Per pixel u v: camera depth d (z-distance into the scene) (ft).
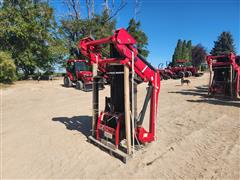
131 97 15.51
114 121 16.58
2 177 13.43
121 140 16.40
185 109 29.89
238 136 18.56
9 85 65.77
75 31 101.45
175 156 15.26
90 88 56.24
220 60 37.11
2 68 68.69
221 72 37.93
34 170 14.15
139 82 16.16
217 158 14.74
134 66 14.87
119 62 14.62
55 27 92.73
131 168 13.84
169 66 92.63
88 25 97.86
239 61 38.17
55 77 99.40
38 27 83.41
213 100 36.52
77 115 28.25
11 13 78.43
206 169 13.41
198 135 19.15
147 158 15.03
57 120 26.03
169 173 13.11
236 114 26.27
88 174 13.37
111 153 15.74
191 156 15.20
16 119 27.40
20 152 16.97
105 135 16.79
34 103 38.58
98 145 17.24
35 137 20.21
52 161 15.25
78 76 57.52
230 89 36.32
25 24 78.64
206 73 123.44
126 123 14.70
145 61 15.42
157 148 16.58
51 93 50.55
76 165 14.55
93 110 18.03
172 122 23.47
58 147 17.62
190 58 184.44
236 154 15.20
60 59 93.71
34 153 16.69
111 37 13.91
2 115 29.99
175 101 36.55
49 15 88.43
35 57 86.99
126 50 14.06
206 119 24.32
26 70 89.92
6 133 21.71
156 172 13.26
